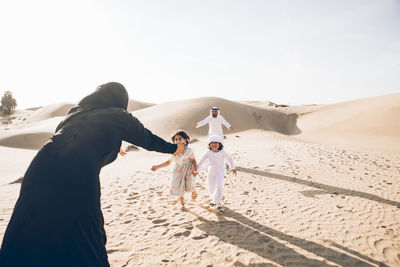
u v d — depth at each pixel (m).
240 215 4.32
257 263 2.87
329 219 4.06
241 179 6.67
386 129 29.31
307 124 42.50
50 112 86.00
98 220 1.58
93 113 1.66
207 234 3.63
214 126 8.00
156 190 6.18
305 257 2.98
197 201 5.19
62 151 1.47
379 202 4.81
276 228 3.77
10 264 1.27
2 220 4.30
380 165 8.25
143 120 37.94
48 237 1.31
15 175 13.02
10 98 116.38
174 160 4.60
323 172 7.38
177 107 41.97
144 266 2.85
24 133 33.62
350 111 41.47
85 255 1.42
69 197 1.39
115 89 1.90
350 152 11.05
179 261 2.94
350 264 2.84
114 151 1.72
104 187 6.82
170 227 3.91
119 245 3.39
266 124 42.41
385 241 3.35
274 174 7.18
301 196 5.23
